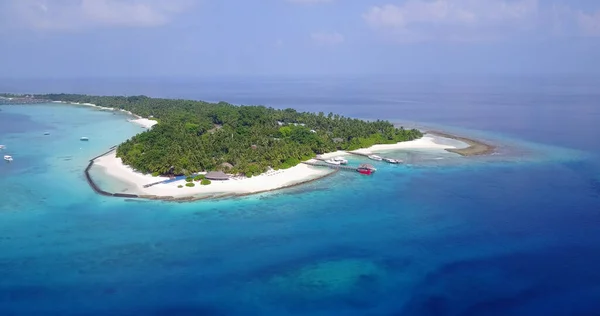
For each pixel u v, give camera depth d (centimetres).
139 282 7525
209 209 10775
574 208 10894
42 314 6675
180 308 6856
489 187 12725
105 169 14150
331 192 12250
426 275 7788
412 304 6969
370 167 14350
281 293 7262
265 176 13562
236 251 8644
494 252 8581
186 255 8456
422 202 11419
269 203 11275
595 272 7800
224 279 7650
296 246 8875
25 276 7656
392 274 7825
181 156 13725
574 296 7100
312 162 15425
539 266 8019
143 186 12338
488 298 7088
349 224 9981
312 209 10894
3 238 9069
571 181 13312
